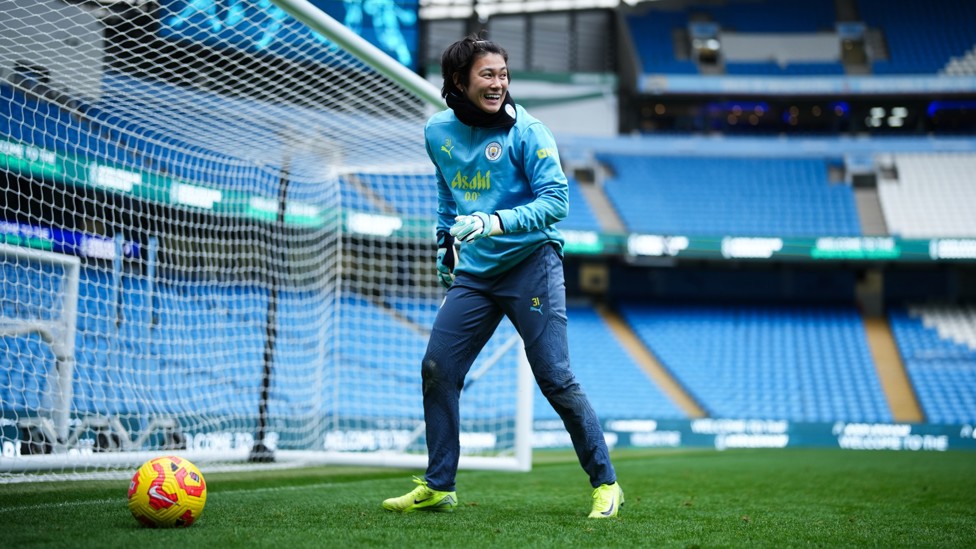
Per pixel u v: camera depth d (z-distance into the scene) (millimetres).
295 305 7098
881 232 18766
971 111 21891
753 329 19031
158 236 5781
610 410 16156
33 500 3443
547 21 23109
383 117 5086
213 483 4629
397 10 13766
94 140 5199
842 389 16984
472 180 2955
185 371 5773
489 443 9703
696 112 22781
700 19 23078
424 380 3029
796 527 2895
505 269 2916
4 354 5551
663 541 2449
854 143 20250
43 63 4328
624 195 19953
